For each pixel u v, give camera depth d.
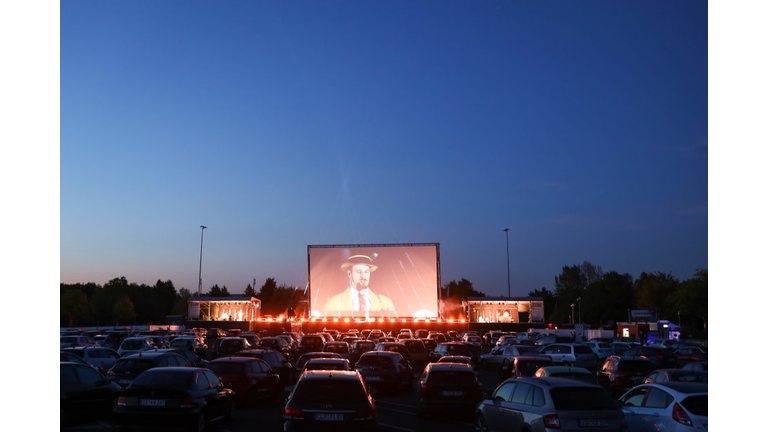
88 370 14.72
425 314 63.38
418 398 16.62
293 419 10.38
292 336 52.53
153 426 12.45
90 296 111.31
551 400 10.67
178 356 18.70
